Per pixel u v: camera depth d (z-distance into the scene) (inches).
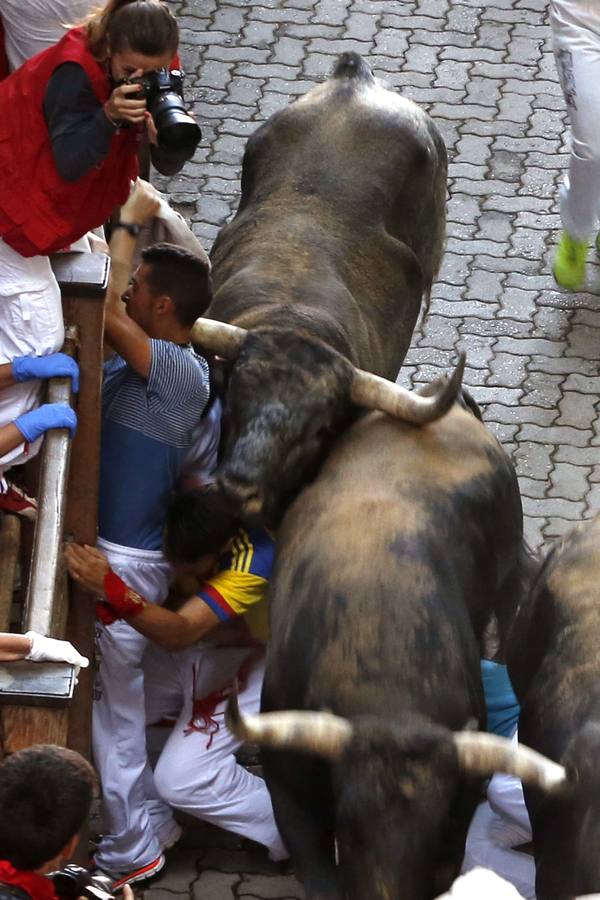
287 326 354.9
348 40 648.4
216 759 350.0
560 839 275.4
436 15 665.0
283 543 320.5
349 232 410.3
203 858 366.9
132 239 367.9
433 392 348.8
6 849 229.0
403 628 282.5
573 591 313.1
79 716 343.6
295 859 296.7
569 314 533.6
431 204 444.8
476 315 530.0
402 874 254.2
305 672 286.7
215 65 628.4
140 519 353.7
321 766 278.2
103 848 356.5
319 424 323.9
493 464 335.0
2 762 247.8
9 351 320.2
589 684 291.9
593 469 477.1
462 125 610.9
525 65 642.2
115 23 281.6
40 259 314.3
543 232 566.9
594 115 502.3
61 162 289.3
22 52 351.9
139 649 349.7
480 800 295.7
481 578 322.3
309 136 430.9
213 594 343.3
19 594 381.4
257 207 418.9
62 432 313.6
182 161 295.0
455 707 277.1
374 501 309.7
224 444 354.9
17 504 345.1
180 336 350.6
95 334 330.0
